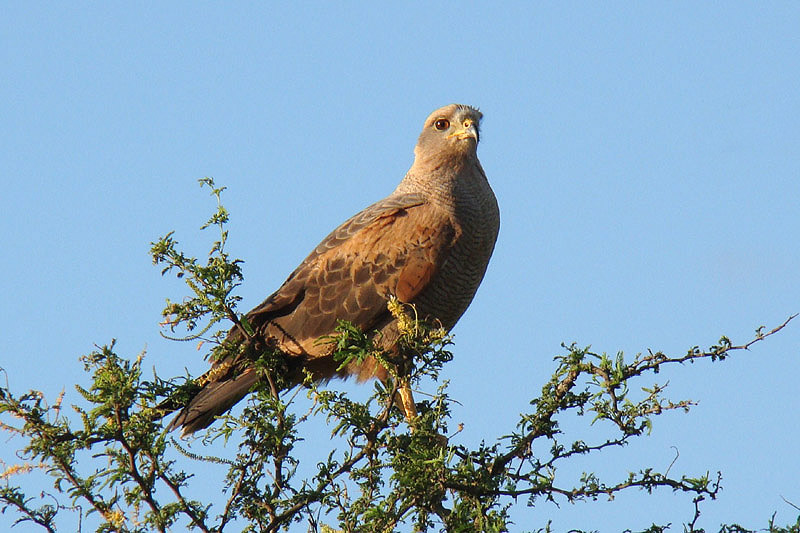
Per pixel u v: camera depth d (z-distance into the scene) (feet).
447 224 48.16
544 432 33.63
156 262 34.45
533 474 33.19
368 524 30.81
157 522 30.14
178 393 43.55
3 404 29.91
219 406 43.68
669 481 32.30
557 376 33.40
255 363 41.83
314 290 47.83
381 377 46.21
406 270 47.50
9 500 29.68
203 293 34.19
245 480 32.91
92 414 30.40
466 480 32.32
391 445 32.37
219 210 34.73
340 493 31.81
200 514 31.37
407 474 30.73
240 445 33.06
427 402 39.40
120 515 29.30
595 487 32.42
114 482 30.40
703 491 32.07
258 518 32.96
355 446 33.01
